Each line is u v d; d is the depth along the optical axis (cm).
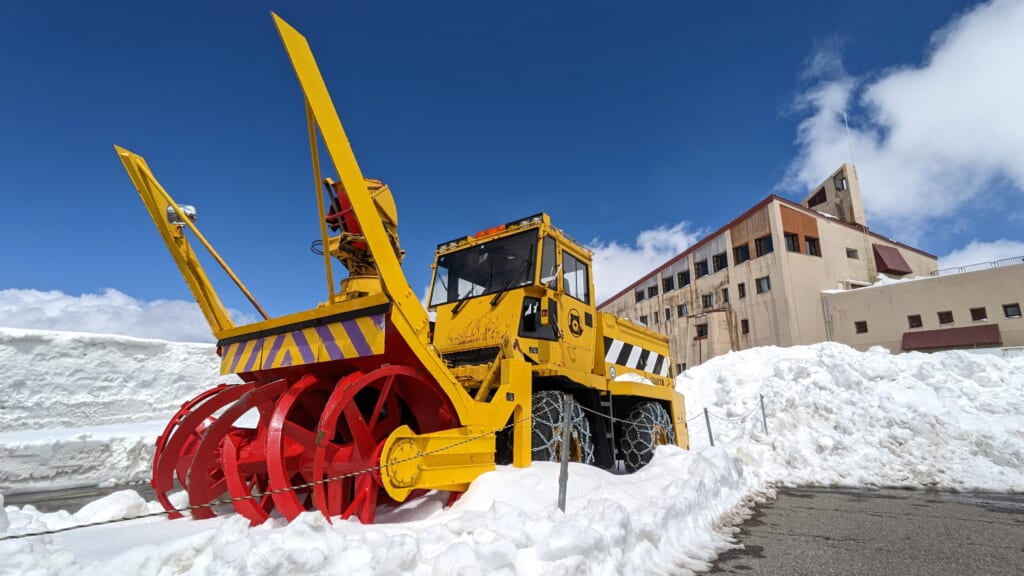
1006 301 2512
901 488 736
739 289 3086
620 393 650
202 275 507
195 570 247
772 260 2886
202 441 388
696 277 3472
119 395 1202
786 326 2775
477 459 417
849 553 402
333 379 427
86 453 861
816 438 941
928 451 854
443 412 419
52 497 705
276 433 365
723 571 361
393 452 352
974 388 1005
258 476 454
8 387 1059
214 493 415
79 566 239
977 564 371
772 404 1147
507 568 270
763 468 872
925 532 469
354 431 364
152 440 934
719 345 3116
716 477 581
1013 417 905
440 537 300
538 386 572
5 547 241
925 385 1054
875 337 2755
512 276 591
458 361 579
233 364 473
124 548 296
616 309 4431
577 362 627
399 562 259
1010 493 682
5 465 779
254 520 371
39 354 1109
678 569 362
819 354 1282
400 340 374
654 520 386
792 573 355
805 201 4003
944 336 2592
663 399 779
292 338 425
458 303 614
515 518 307
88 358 1173
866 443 906
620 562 321
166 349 1299
